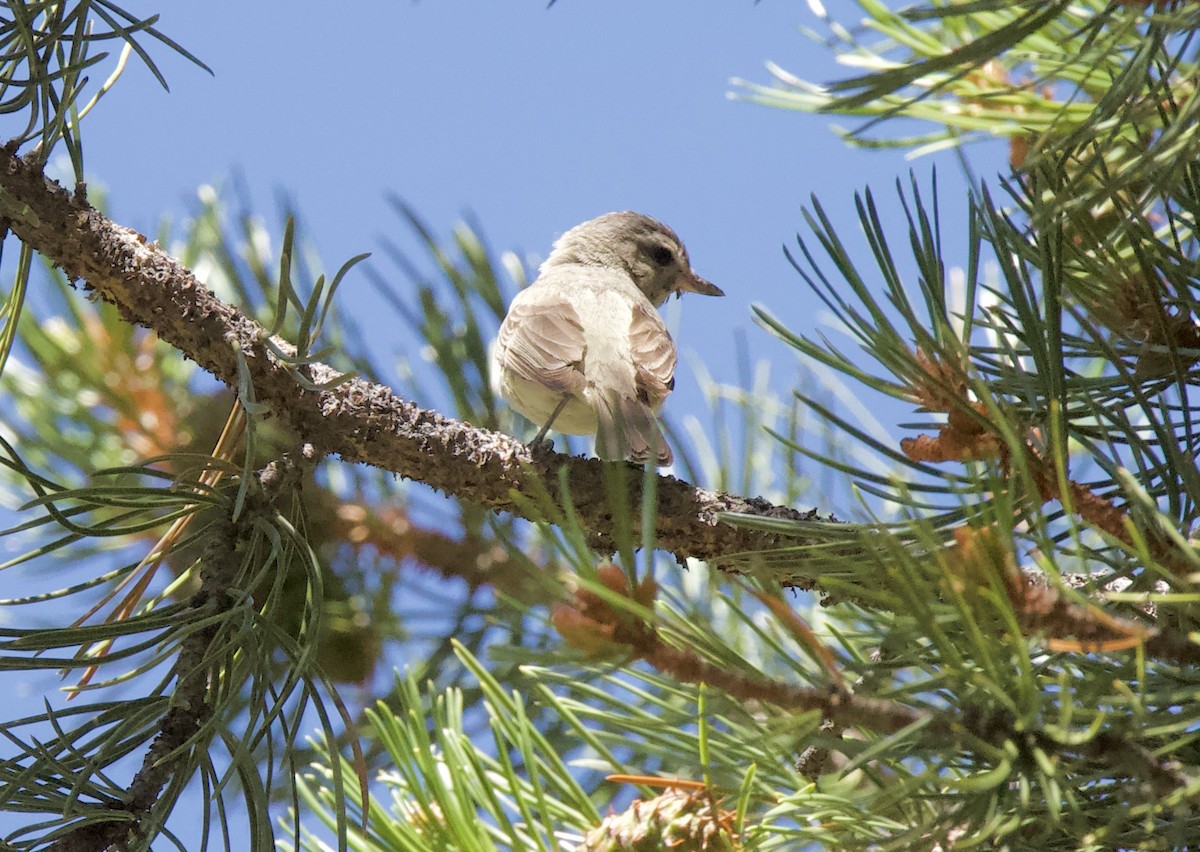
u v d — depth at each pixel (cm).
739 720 488
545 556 765
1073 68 577
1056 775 365
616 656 382
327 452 621
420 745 473
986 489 403
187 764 466
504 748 471
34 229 584
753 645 674
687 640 402
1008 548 372
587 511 634
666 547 631
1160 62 424
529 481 636
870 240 457
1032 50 593
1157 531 410
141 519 804
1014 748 362
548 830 457
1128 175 391
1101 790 416
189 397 841
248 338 601
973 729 380
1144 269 476
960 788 376
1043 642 372
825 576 394
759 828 450
